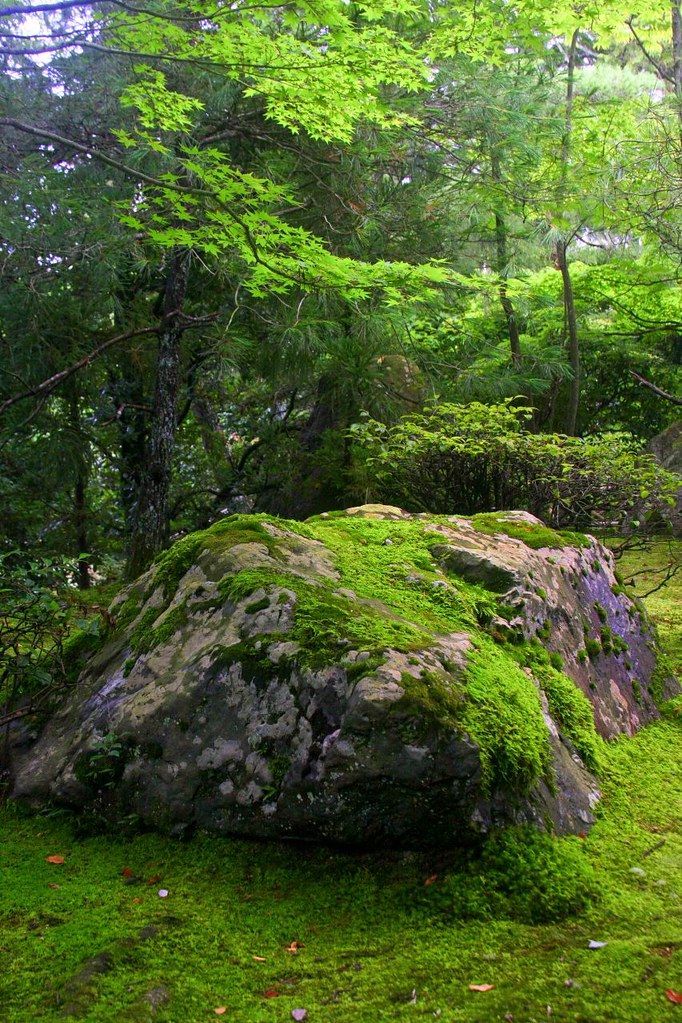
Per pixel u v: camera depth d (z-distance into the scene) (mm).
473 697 2539
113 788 2795
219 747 2639
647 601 6492
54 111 6484
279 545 3275
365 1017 1868
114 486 12500
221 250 5766
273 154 7473
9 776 3053
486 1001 1887
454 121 7707
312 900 2355
